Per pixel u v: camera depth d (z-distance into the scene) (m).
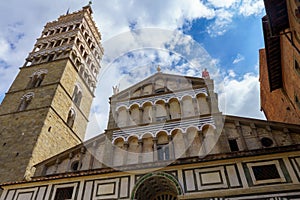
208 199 17.64
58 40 50.94
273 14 19.33
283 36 21.08
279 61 24.00
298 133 20.73
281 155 18.86
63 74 40.97
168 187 20.42
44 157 30.66
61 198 20.81
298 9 16.84
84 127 43.56
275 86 26.34
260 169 18.58
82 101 45.25
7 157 28.98
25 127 32.66
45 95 37.19
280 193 16.84
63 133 36.50
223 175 18.72
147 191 20.64
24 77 43.06
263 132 21.80
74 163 24.27
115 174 21.00
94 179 21.23
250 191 17.38
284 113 28.30
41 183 22.30
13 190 22.38
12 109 36.59
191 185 18.69
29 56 48.56
